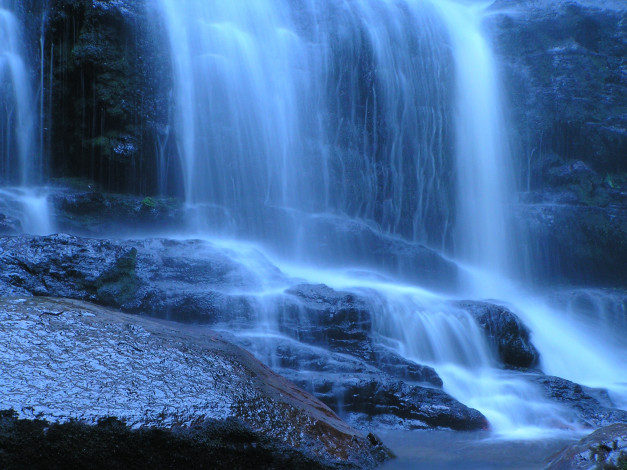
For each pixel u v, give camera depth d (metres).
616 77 18.27
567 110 17.58
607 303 15.38
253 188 14.70
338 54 16.00
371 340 9.20
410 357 9.62
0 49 13.34
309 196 15.25
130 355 4.93
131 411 4.33
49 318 5.11
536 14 18.42
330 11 16.41
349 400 7.54
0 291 7.52
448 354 9.97
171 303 8.73
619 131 17.59
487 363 10.28
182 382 4.77
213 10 14.94
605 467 4.52
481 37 18.14
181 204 13.74
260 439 4.64
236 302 8.95
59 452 4.13
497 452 6.45
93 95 13.27
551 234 16.81
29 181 13.24
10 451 4.05
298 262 14.52
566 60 17.92
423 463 5.87
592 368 12.34
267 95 15.09
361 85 16.17
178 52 14.19
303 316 9.10
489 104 17.61
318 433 4.99
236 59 14.84
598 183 17.48
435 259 15.53
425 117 16.77
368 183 15.90
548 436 7.41
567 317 14.80
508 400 8.79
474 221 16.98
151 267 9.38
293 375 7.60
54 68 13.48
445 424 7.58
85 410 4.24
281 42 15.71
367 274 13.82
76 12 13.44
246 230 14.33
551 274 16.98
